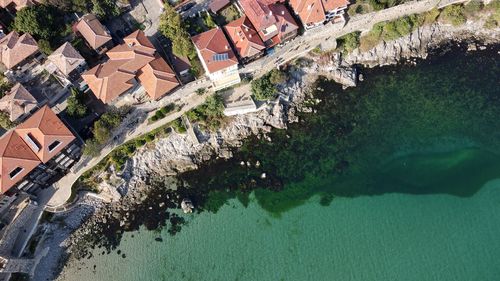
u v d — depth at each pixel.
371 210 72.88
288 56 81.75
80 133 77.69
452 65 82.12
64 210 74.88
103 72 76.31
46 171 74.25
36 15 77.12
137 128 78.88
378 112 79.81
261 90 76.62
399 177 75.12
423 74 81.94
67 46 77.19
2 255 68.75
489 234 69.25
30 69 80.00
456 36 84.19
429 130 77.88
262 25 78.12
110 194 77.00
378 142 77.81
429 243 69.25
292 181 76.12
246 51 77.81
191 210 75.12
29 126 72.19
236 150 78.94
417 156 76.44
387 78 82.31
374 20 82.00
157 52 78.81
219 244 72.75
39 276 72.06
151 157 78.69
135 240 74.12
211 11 82.62
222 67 76.56
